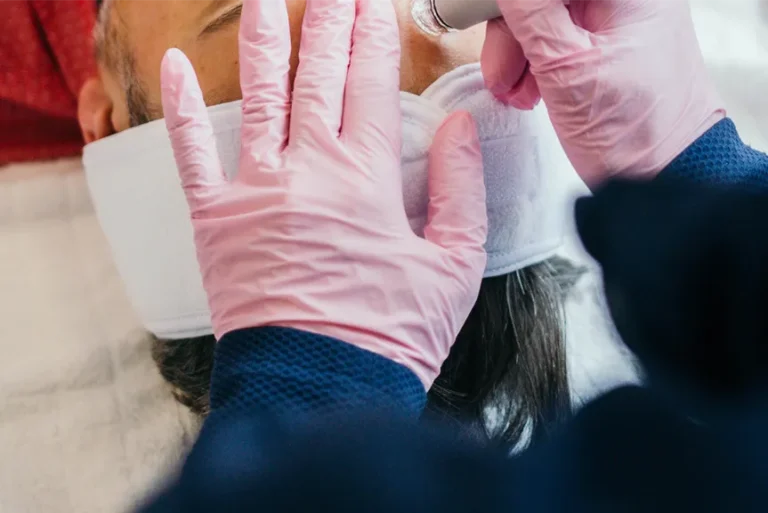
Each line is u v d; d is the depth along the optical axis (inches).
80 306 39.0
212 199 27.9
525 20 26.3
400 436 14.1
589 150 27.4
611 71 26.2
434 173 29.3
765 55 43.9
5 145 41.3
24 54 40.5
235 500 12.9
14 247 39.6
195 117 28.1
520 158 31.9
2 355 37.4
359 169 27.1
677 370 14.4
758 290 13.9
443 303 27.4
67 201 41.1
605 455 13.0
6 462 35.5
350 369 24.2
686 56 27.9
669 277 14.8
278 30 28.2
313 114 27.7
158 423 37.1
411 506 12.2
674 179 18.5
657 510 12.2
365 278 26.0
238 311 26.1
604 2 27.3
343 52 28.5
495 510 12.4
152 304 33.9
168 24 30.1
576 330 35.0
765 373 13.4
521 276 34.3
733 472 12.4
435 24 29.6
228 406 23.0
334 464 13.0
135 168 31.5
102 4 32.9
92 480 35.8
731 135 27.9
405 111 29.7
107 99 36.3
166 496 13.8
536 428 26.5
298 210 26.1
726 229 14.6
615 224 16.1
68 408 36.9
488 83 29.9
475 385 32.7
